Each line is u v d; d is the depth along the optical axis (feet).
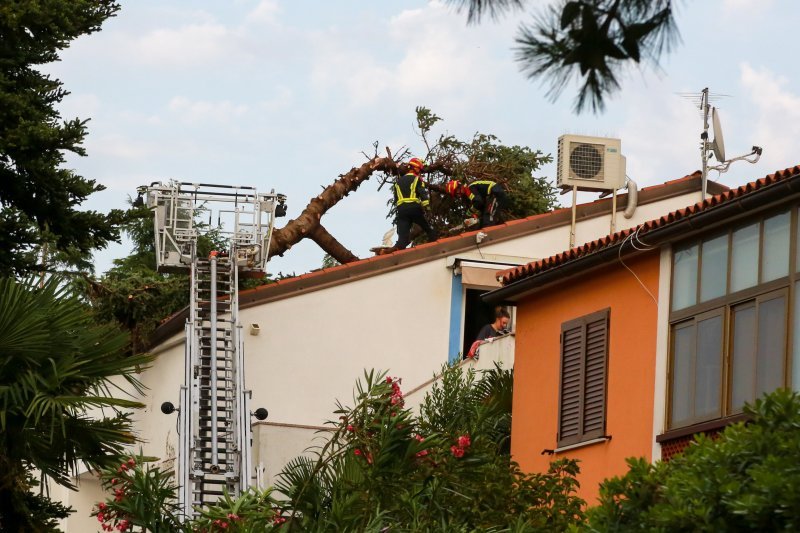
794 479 35.63
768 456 37.86
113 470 55.26
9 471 70.74
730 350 58.95
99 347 56.85
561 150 101.86
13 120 77.30
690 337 61.67
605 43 25.26
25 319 54.13
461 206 127.85
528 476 60.34
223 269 92.79
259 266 94.48
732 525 37.17
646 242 63.98
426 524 53.88
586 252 69.00
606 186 101.19
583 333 69.67
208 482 76.95
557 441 70.33
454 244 101.35
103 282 102.17
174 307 105.09
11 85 78.28
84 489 108.27
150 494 55.01
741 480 38.29
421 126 129.90
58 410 54.44
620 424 65.87
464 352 103.55
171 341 98.12
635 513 41.01
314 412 96.17
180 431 79.82
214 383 81.71
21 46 78.18
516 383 75.10
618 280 67.82
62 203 78.33
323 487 55.62
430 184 118.83
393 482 54.24
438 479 55.31
